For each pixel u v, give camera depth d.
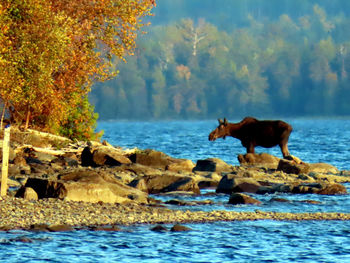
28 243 52.38
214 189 88.50
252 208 71.12
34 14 107.38
